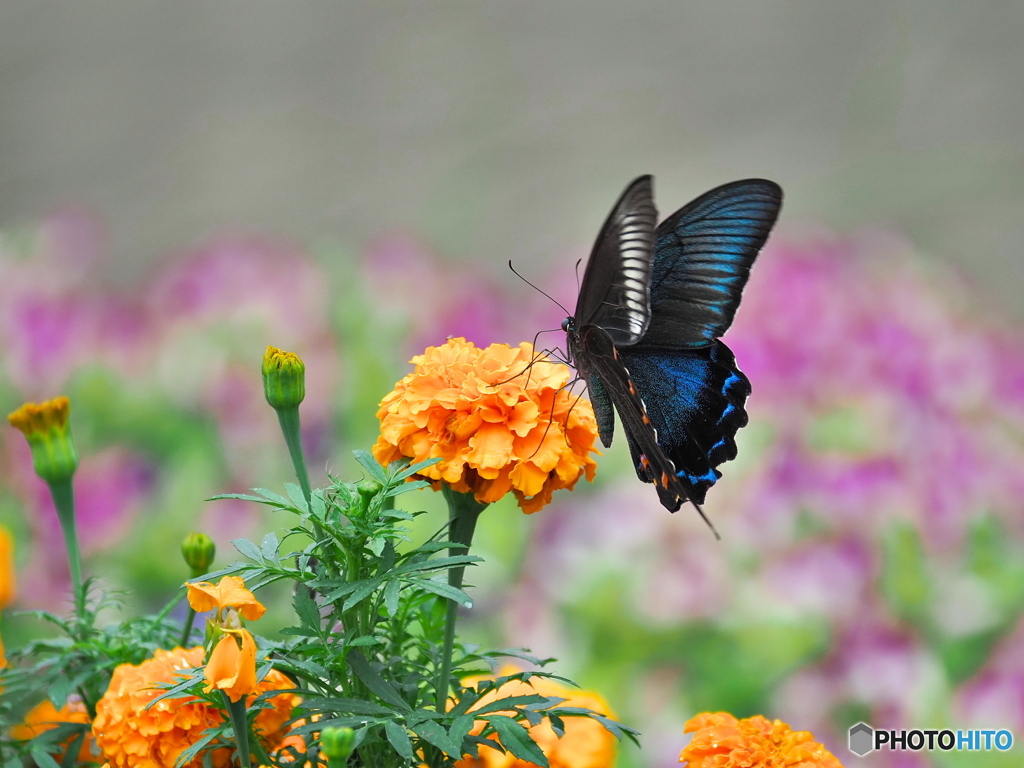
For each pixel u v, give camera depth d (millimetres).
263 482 2211
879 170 4785
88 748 1661
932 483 2117
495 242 4547
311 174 5039
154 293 2441
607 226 1652
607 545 2121
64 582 2070
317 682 1597
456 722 1580
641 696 2008
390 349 2396
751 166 4895
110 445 2291
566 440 1609
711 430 1694
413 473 1599
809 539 2094
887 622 2018
